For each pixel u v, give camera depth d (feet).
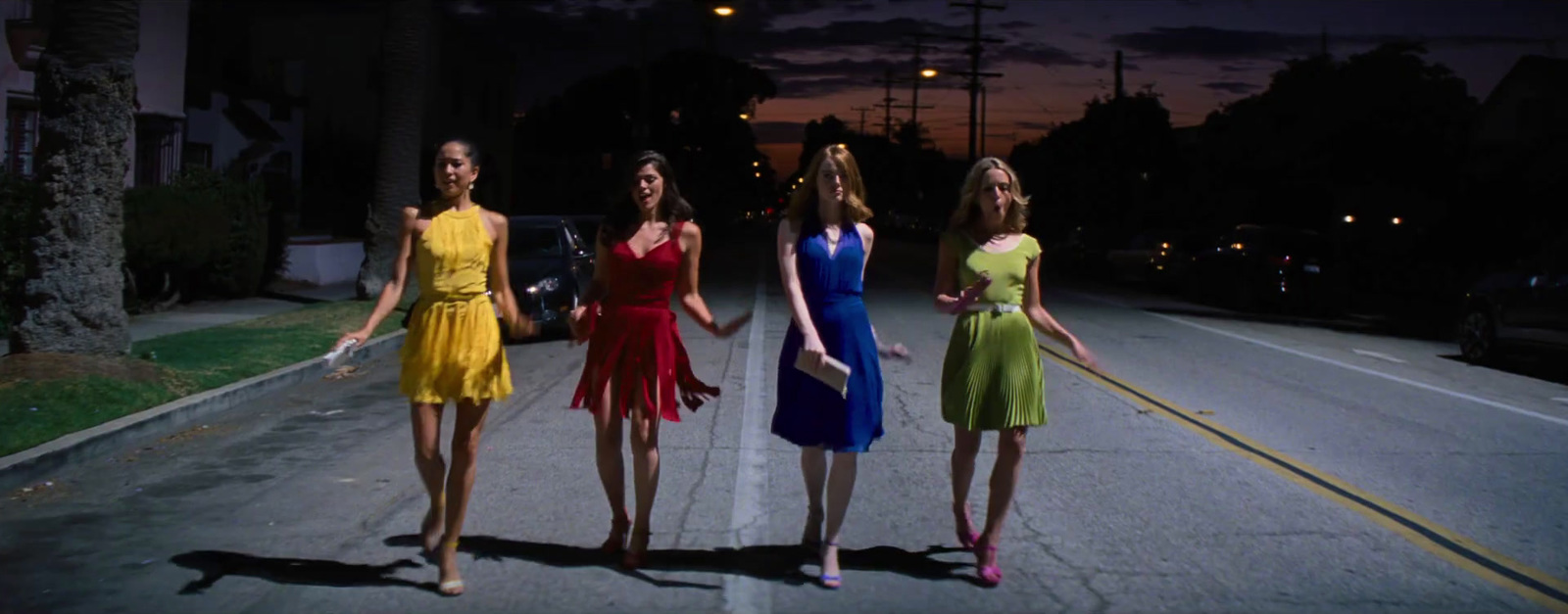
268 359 38.40
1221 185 119.75
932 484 24.08
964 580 18.06
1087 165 158.71
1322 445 28.48
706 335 49.93
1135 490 23.70
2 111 52.90
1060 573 18.42
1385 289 90.27
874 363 17.57
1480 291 46.50
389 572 18.25
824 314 17.33
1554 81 108.27
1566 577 18.37
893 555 19.29
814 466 18.72
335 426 30.40
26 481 23.91
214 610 16.52
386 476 24.79
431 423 17.04
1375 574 18.45
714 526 20.88
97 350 31.71
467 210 17.30
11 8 53.26
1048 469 25.45
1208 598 17.29
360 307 53.72
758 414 31.58
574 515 21.47
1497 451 27.89
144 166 63.00
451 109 122.62
